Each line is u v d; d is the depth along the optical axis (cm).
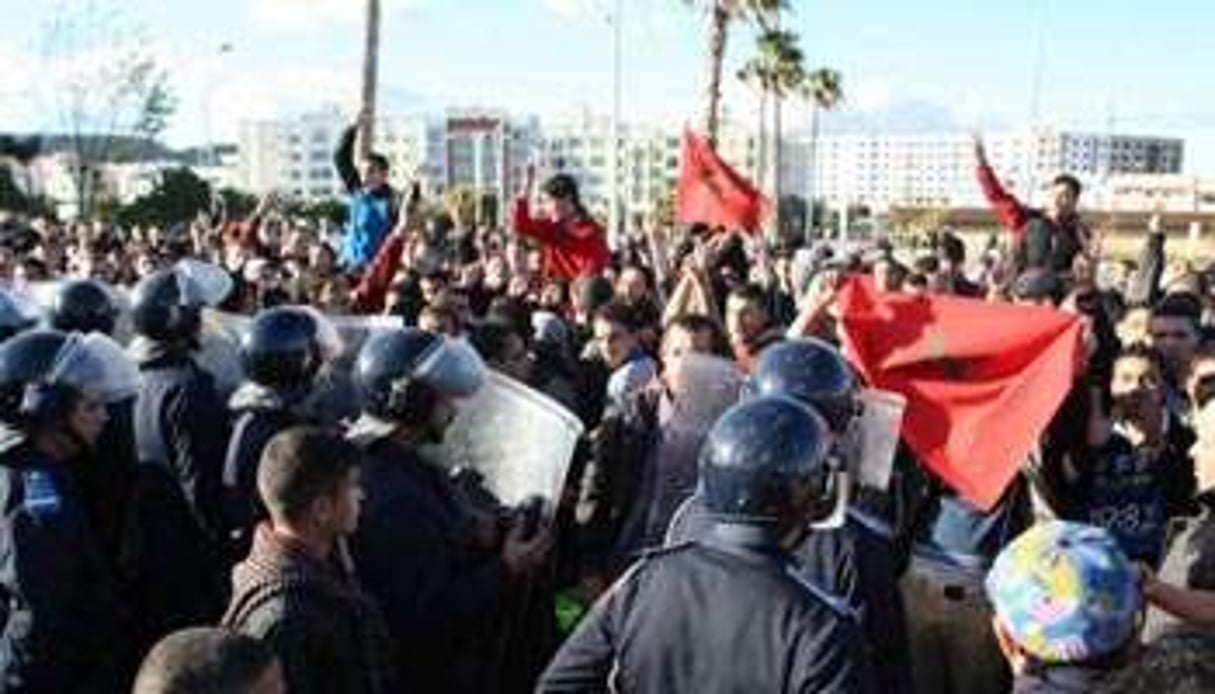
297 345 559
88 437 516
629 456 601
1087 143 10388
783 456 355
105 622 490
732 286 1027
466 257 1566
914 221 5738
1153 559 596
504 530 499
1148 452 609
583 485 602
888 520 549
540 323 868
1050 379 557
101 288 723
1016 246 1047
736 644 349
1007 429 558
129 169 5181
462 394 482
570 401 830
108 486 598
